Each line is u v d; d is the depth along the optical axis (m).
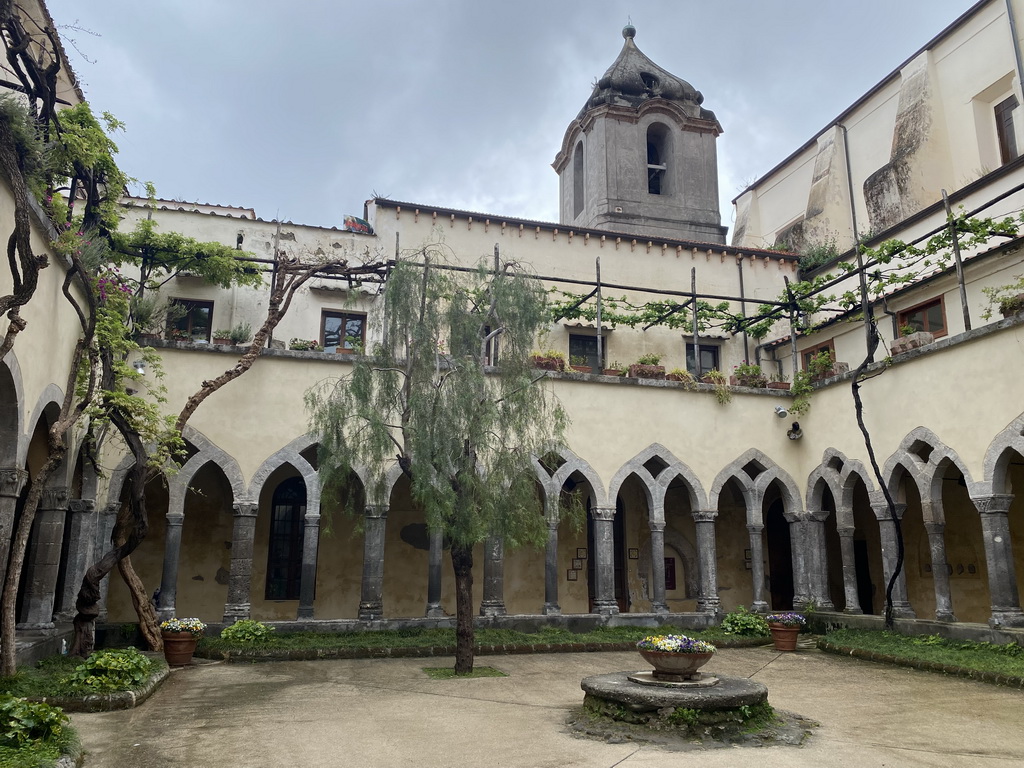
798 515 16.33
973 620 15.75
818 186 22.45
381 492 10.58
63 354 10.19
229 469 13.28
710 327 20.14
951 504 16.44
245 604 13.04
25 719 6.05
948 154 19.52
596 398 15.55
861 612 15.17
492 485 9.98
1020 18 17.56
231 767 6.06
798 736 7.13
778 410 16.69
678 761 6.27
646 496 15.62
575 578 17.53
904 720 8.01
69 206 10.34
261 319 17.33
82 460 12.22
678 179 25.23
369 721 7.65
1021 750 6.85
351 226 19.81
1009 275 14.55
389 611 16.28
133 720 7.61
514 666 11.32
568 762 6.23
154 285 15.45
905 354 14.05
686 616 15.24
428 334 10.36
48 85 8.73
